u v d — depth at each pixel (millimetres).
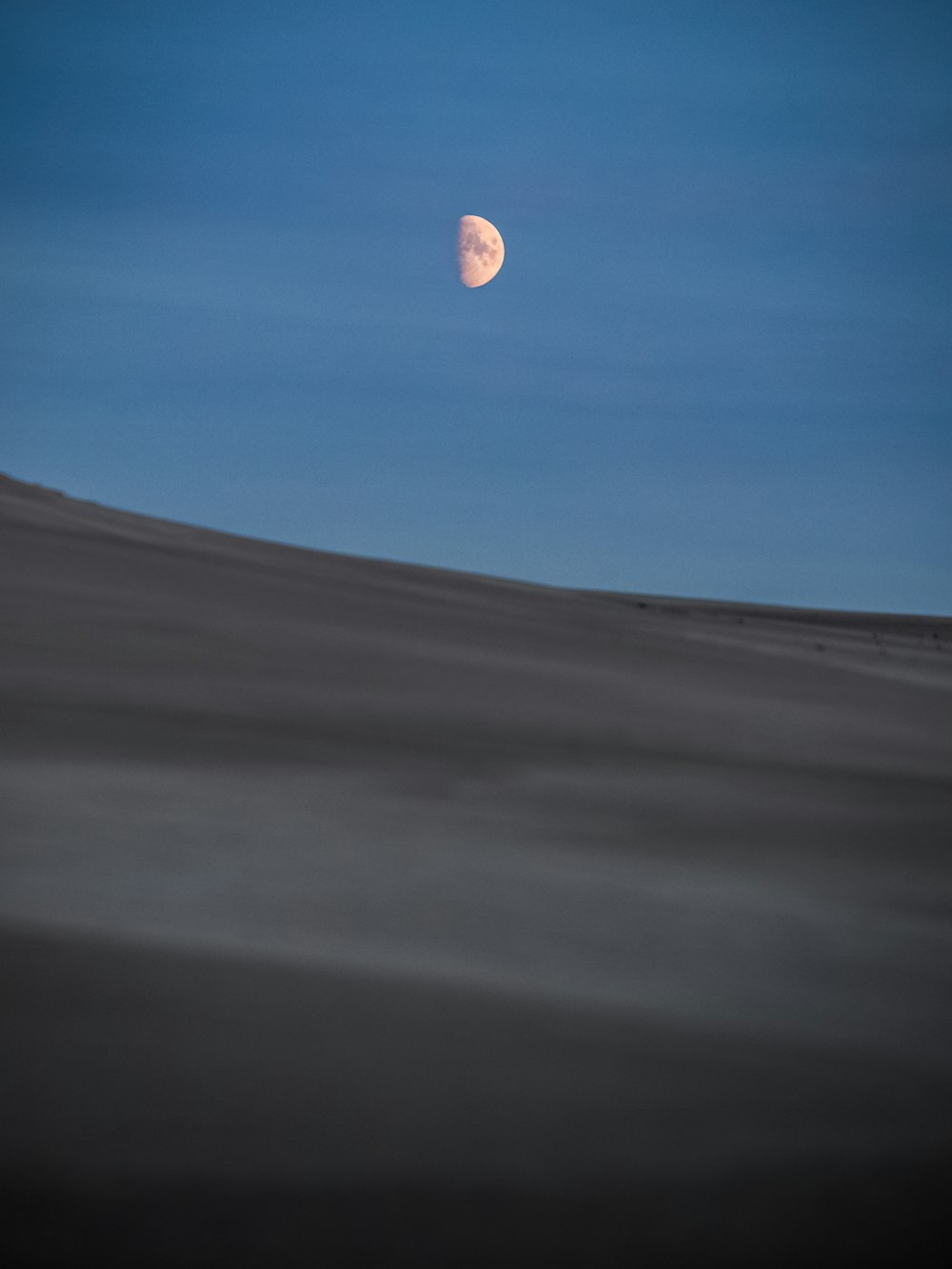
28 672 30172
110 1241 8391
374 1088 10625
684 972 14414
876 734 33469
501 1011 12594
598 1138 10047
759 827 21656
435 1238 8617
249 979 12945
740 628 59312
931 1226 9141
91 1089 10305
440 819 20672
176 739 25094
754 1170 9742
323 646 37312
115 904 15266
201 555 54750
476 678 35312
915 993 14156
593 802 22797
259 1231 8578
